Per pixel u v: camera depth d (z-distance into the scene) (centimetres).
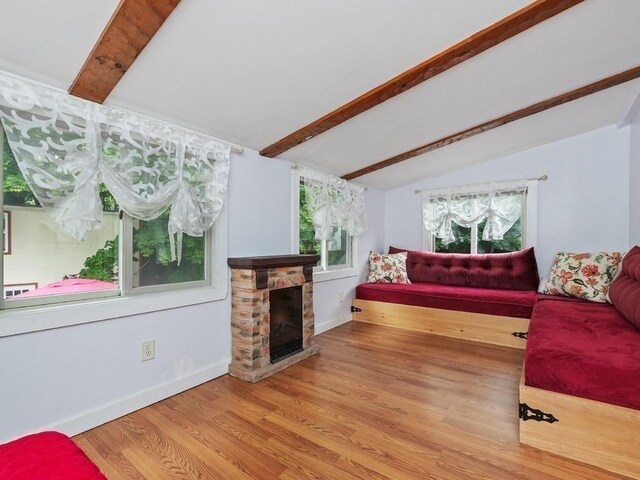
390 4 137
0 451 84
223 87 177
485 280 358
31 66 140
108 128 171
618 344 160
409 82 192
